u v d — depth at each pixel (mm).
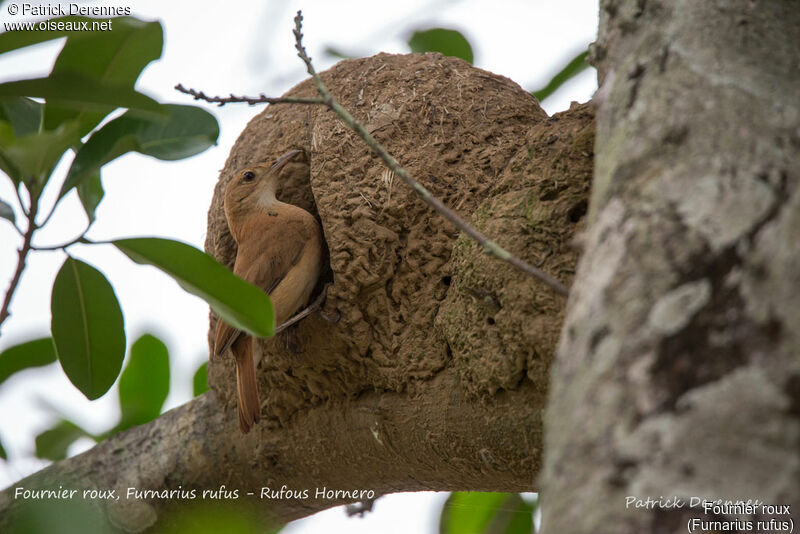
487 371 8344
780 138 4723
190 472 11602
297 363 10328
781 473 3629
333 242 10094
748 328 3941
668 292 4211
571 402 4254
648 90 5387
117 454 11961
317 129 11000
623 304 4309
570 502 3941
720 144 4773
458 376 8891
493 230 8617
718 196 4465
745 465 3672
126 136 7398
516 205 8602
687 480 3703
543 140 8898
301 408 10727
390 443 9719
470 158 10203
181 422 11859
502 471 8852
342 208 10219
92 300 8883
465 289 8750
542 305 7926
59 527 7055
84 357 9164
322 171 10602
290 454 10883
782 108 4914
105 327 9031
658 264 4344
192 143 8445
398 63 11539
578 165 8398
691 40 5512
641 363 4066
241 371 10258
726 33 5488
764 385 3773
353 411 10133
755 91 5055
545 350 7746
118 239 7320
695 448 3750
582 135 8555
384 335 9766
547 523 4012
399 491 10820
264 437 11039
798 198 4258
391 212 9930
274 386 10750
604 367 4180
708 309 4078
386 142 10539
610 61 6141
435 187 10008
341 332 9914
